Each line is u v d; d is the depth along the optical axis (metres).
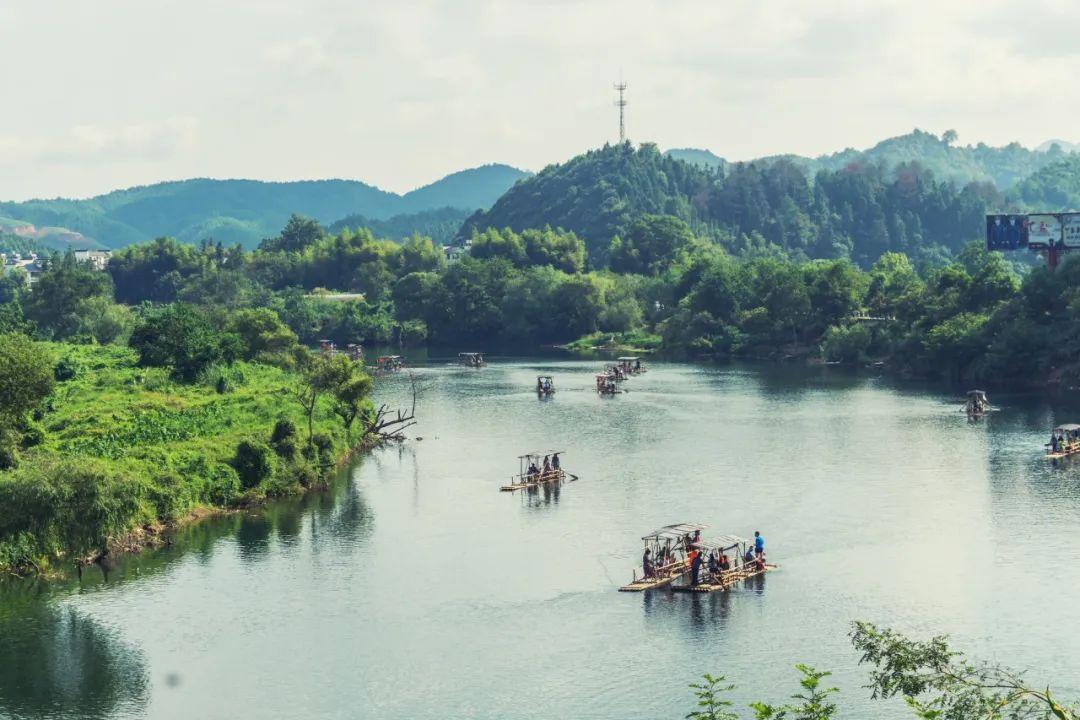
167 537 132.62
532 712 88.12
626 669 95.50
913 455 175.12
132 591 114.44
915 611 106.69
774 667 95.25
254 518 142.38
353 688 92.62
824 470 165.50
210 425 167.00
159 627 105.12
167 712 88.62
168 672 95.62
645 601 111.25
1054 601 108.50
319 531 136.38
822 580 115.88
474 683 93.31
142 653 99.44
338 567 122.44
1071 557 121.44
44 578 118.06
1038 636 100.19
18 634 103.25
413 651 99.81
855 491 151.88
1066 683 90.25
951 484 155.00
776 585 114.81
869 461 171.25
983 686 56.25
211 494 145.50
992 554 123.06
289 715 88.19
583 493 154.38
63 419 168.38
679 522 137.88
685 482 159.38
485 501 151.00
